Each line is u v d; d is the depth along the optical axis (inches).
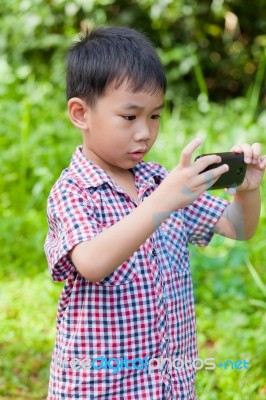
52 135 257.9
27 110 240.8
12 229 211.9
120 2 329.1
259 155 86.9
